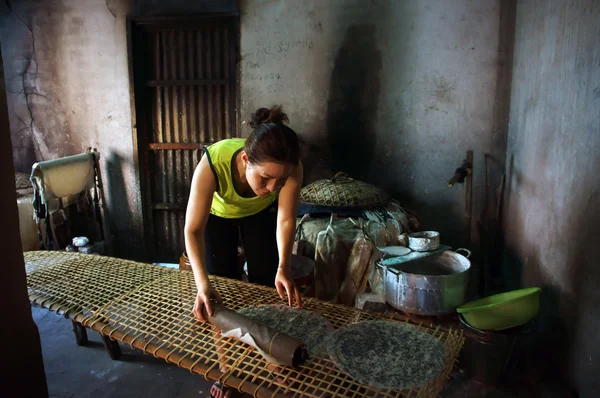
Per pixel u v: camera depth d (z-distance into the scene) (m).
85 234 3.92
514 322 1.85
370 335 1.36
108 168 3.85
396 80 3.34
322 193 2.96
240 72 3.55
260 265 2.07
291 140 1.27
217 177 1.60
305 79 3.47
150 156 3.86
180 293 1.68
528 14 2.70
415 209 3.49
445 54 3.23
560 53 2.08
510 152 3.07
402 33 3.27
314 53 3.42
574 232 1.81
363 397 1.07
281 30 3.43
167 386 2.09
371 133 3.45
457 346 1.33
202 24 3.59
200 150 3.81
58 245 3.60
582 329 1.70
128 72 3.65
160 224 3.99
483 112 3.24
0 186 0.64
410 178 3.45
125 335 1.38
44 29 3.71
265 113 1.52
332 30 3.37
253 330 1.26
